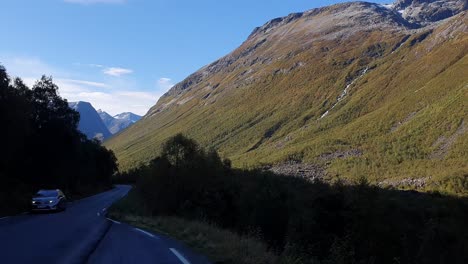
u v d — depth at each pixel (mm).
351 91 195250
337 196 24812
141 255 11711
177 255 11711
